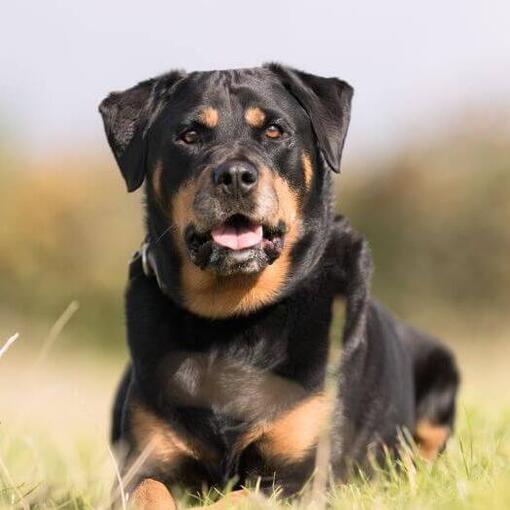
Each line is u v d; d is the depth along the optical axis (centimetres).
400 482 746
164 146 842
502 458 795
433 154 3312
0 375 1933
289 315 811
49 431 1141
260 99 838
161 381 804
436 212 3203
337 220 891
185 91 858
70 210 3309
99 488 809
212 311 805
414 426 1012
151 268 848
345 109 880
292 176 827
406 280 3184
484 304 3095
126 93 889
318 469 762
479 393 1310
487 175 3195
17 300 3241
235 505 700
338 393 807
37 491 793
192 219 798
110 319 3170
